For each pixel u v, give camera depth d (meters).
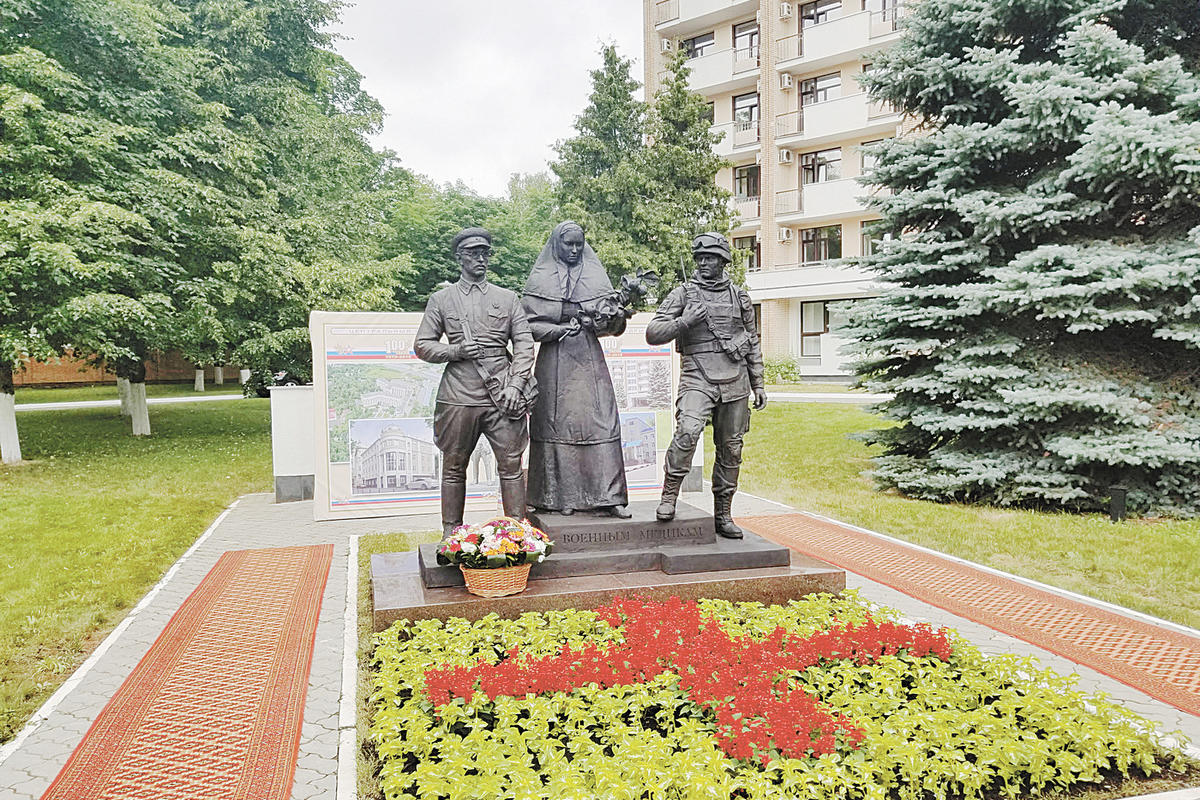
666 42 31.73
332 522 10.43
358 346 10.66
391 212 27.84
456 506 6.66
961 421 10.48
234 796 3.82
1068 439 9.78
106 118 14.49
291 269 16.48
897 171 11.32
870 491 11.90
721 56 29.94
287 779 3.97
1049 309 9.67
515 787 3.43
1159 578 7.44
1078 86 9.66
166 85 15.83
